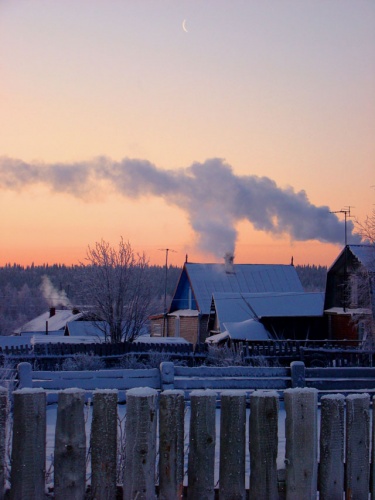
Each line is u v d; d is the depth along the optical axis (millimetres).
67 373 12242
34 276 146375
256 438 4250
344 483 4371
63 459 4082
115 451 4137
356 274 33594
